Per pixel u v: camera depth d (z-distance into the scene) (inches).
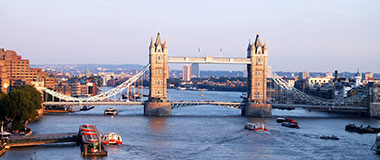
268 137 7869.1
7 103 7421.3
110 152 6294.3
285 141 7495.1
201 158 6082.7
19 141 6441.9
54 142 6653.5
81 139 6712.6
